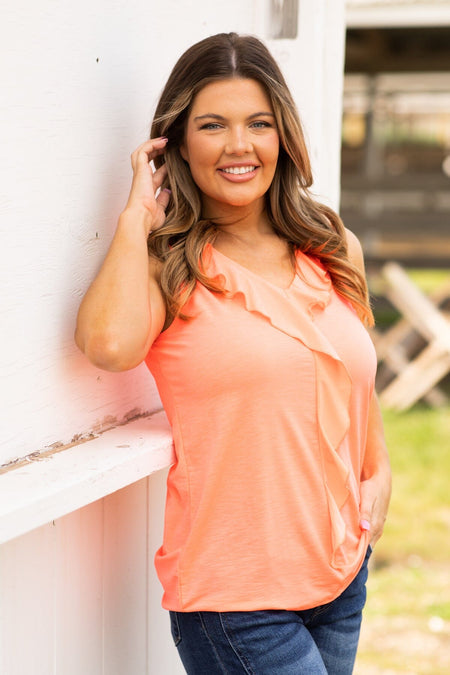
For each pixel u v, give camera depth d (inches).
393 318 389.7
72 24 67.6
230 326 66.0
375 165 495.5
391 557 179.3
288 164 74.7
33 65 63.8
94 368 73.4
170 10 81.4
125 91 75.1
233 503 66.8
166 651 87.0
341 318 71.5
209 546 67.2
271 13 102.3
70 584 72.1
